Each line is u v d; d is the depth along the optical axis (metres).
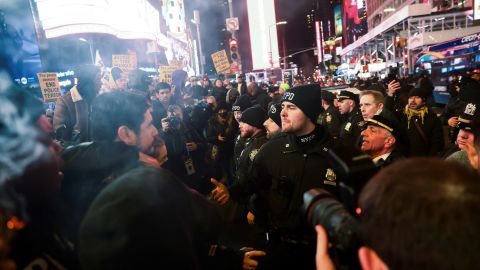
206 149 5.11
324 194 1.24
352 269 0.99
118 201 1.05
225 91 10.66
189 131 4.96
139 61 11.84
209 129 6.52
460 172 0.71
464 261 0.63
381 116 2.66
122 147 1.52
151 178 1.17
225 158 6.53
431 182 0.69
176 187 1.28
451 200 0.65
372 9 73.62
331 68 72.81
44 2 6.02
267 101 8.96
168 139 4.12
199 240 1.33
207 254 1.40
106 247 1.00
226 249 1.69
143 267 0.99
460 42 16.94
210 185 4.80
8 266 0.86
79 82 3.55
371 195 0.77
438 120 4.55
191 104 7.03
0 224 0.90
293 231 2.42
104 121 1.50
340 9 101.38
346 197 0.99
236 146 5.02
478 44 15.09
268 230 2.69
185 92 7.18
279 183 2.50
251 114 4.15
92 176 1.47
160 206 1.08
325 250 1.07
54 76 4.74
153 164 1.63
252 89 10.41
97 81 3.62
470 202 0.65
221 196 2.59
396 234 0.69
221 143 6.39
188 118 5.48
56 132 3.83
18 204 0.97
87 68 3.55
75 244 1.26
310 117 2.44
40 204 1.12
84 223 1.07
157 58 12.94
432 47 20.84
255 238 4.16
